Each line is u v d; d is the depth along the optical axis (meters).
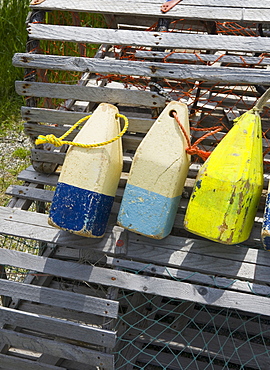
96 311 2.06
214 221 1.90
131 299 2.69
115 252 2.14
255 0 2.11
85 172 1.97
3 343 2.39
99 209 1.99
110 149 2.00
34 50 2.22
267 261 2.06
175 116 1.94
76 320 2.51
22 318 2.14
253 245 2.36
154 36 2.08
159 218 1.96
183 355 2.55
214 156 1.94
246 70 2.01
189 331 2.55
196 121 2.47
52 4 2.18
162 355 2.46
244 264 2.06
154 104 2.11
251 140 1.93
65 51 4.26
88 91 2.16
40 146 2.48
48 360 2.37
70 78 4.43
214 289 2.03
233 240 1.92
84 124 2.27
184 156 1.95
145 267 2.11
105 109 2.04
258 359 2.41
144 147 1.96
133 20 2.97
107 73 2.11
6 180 3.86
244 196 1.89
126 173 2.47
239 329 2.60
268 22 2.07
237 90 2.72
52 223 2.02
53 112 2.27
